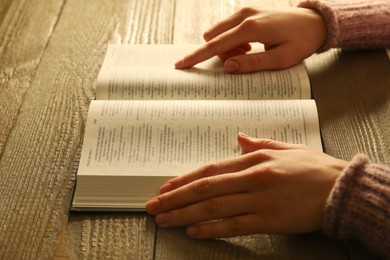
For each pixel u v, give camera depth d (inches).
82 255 26.8
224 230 26.9
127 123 29.6
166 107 30.1
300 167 27.1
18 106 31.4
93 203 27.9
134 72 31.8
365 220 26.1
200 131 29.5
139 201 28.0
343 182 26.4
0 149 29.7
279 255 26.7
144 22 35.7
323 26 32.7
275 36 32.1
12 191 28.4
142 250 26.9
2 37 34.9
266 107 30.2
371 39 33.1
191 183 27.4
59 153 29.6
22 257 26.8
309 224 26.7
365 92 31.5
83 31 35.2
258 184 27.0
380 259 26.6
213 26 33.4
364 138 29.7
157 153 28.9
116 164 28.5
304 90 31.3
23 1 37.0
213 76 31.8
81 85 32.4
